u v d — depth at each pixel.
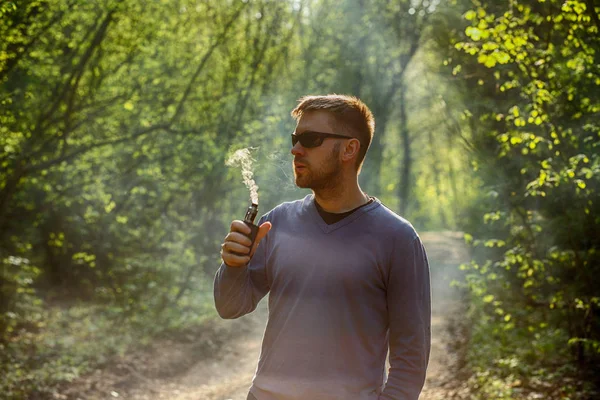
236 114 16.59
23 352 10.07
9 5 8.41
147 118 13.69
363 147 2.86
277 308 2.80
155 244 15.46
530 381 7.86
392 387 2.67
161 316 13.62
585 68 6.48
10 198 11.70
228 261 2.70
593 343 6.82
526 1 6.97
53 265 15.45
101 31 12.36
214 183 16.97
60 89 12.59
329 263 2.73
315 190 2.82
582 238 7.16
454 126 9.33
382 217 2.79
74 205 14.49
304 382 2.69
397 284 2.71
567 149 6.87
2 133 10.19
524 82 7.18
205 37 17.53
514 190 7.80
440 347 12.25
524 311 8.57
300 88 23.03
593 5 6.06
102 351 10.52
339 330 2.70
